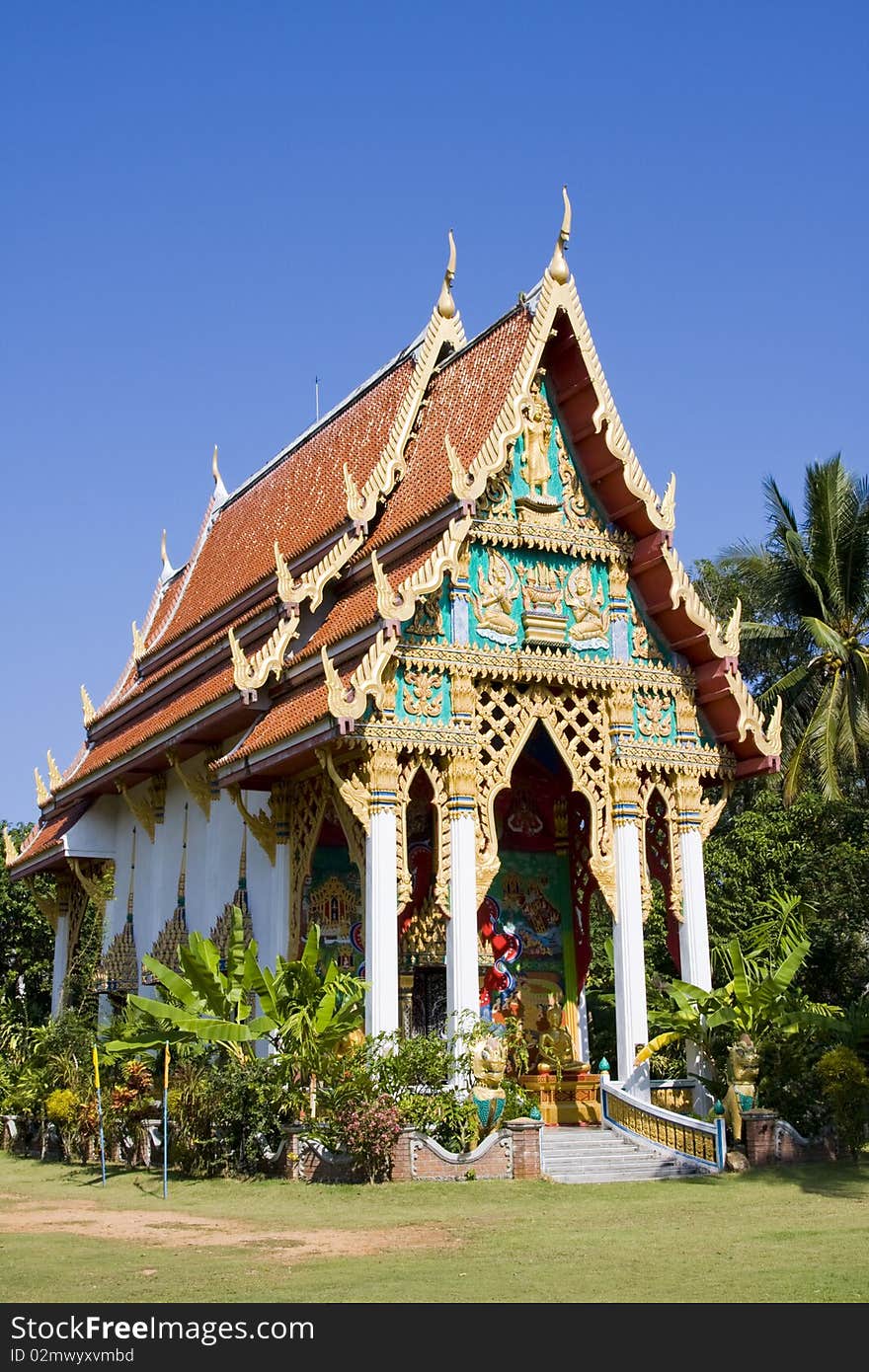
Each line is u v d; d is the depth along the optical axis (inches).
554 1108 999.0
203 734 1080.2
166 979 854.5
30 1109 1067.3
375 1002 830.5
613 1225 619.2
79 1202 733.9
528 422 965.8
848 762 1483.8
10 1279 491.5
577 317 968.9
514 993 1053.2
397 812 862.5
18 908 1872.5
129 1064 909.8
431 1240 576.7
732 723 1003.9
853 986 1385.3
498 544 938.7
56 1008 1470.2
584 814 1084.5
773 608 1552.7
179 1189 761.0
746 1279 480.1
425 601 900.6
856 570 1476.4
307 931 956.0
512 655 925.2
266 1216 653.3
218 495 1510.8
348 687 872.9
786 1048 888.3
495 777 910.4
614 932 947.3
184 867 1163.9
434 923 979.3
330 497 1139.9
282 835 964.6
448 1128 784.9
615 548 985.5
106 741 1448.1
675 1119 853.2
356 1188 724.7
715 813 1006.4
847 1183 756.0
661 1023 930.7
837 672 1437.0
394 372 1162.6
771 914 1316.4
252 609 1128.8
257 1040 855.1
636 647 989.2
